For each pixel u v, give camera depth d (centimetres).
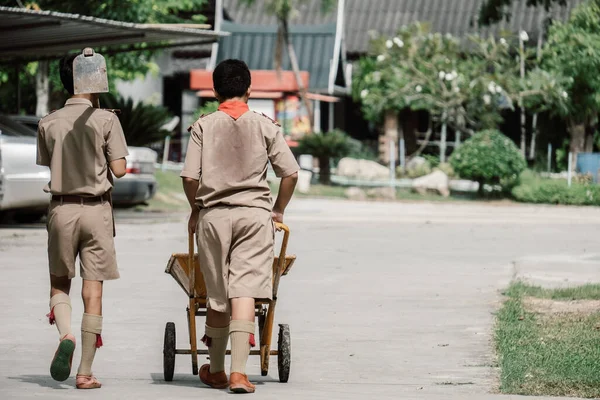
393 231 4509
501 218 5397
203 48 9406
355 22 9912
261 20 9862
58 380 1427
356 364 1741
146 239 3934
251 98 8700
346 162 7994
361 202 6706
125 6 6197
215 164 1441
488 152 6975
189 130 1472
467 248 3784
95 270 1511
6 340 1938
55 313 1505
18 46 5256
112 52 5403
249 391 1435
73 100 1528
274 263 1509
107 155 1516
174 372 1680
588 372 1599
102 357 1800
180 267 1510
